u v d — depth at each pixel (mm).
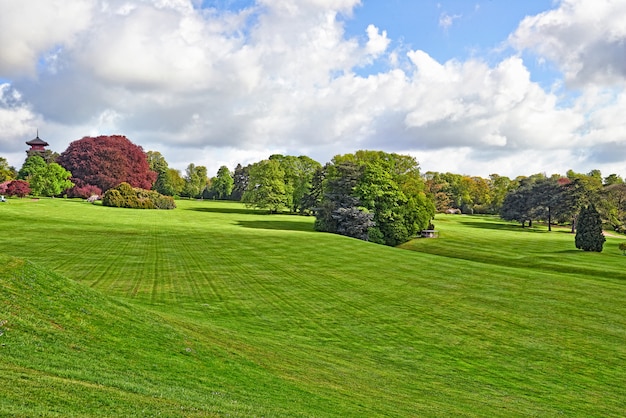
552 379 20766
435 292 36250
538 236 92312
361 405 14789
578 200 104438
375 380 18562
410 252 56656
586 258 61750
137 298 29719
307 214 122938
